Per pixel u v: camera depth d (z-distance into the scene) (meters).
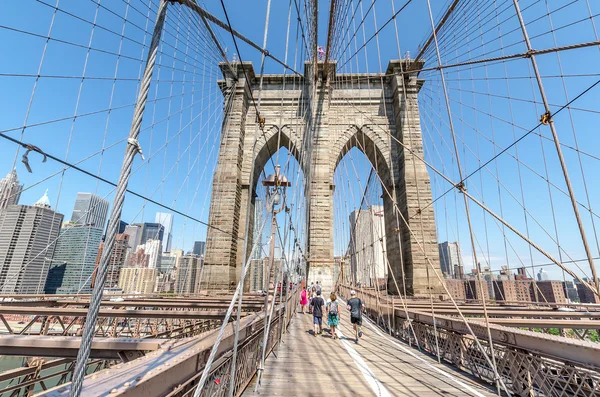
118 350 3.54
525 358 5.38
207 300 14.13
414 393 5.71
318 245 27.78
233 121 32.16
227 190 29.73
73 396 1.39
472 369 6.97
